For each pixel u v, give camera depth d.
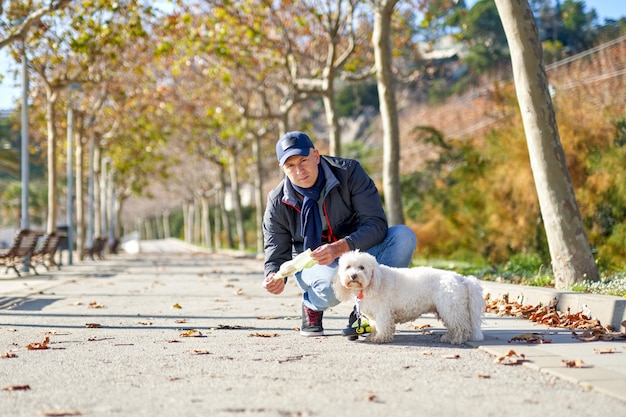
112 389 4.69
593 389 4.46
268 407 4.12
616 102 16.52
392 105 17.81
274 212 6.80
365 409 4.05
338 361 5.59
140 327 8.25
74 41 20.92
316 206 6.60
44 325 8.53
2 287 15.63
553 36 34.06
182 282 17.16
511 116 18.39
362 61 27.17
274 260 6.92
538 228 16.98
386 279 6.23
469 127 29.55
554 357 5.46
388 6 17.45
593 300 7.58
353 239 6.39
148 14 20.75
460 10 25.22
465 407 4.06
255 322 8.59
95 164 44.56
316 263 6.71
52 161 25.80
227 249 53.34
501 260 18.05
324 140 53.22
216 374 5.15
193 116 36.47
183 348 6.49
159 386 4.76
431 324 7.95
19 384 4.91
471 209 19.58
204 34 24.03
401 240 6.84
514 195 17.30
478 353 5.83
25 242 20.47
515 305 9.08
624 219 15.07
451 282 6.22
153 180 62.53
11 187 69.19
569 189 10.17
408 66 33.81
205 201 64.88
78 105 33.91
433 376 4.95
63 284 16.55
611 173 15.12
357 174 6.61
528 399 4.23
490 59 42.47
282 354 6.00
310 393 4.47
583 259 10.01
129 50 27.48
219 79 32.78
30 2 19.94
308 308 7.09
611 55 19.23
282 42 25.72
